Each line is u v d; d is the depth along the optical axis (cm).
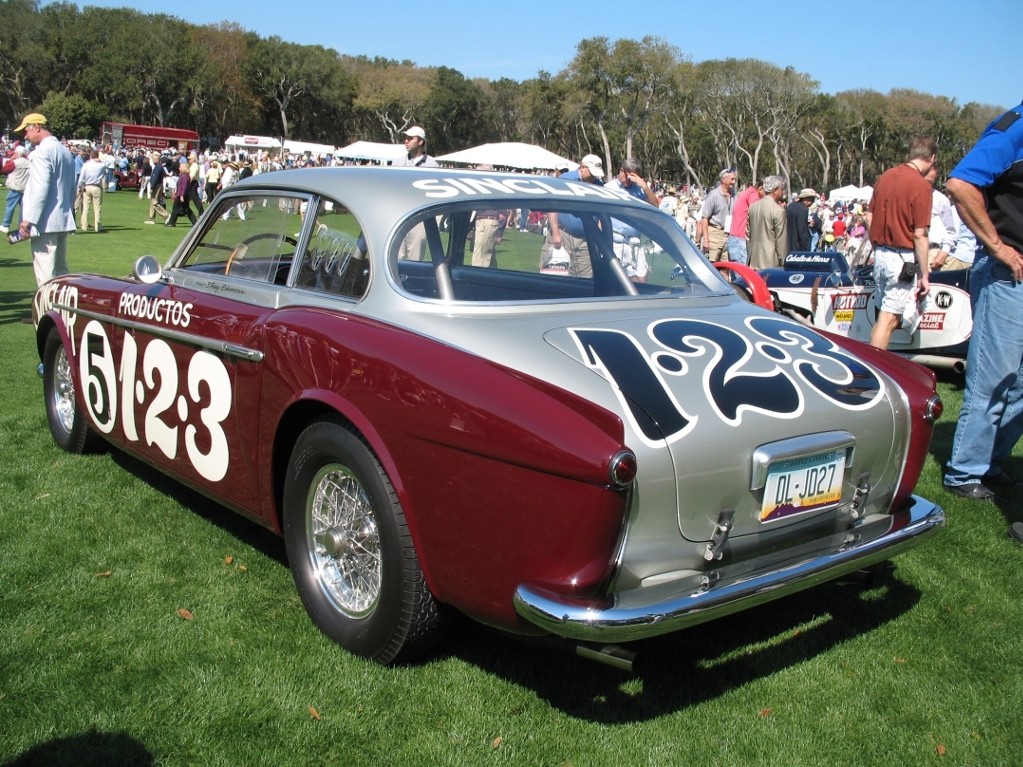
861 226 2503
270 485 309
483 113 10575
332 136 10525
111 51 8700
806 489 268
